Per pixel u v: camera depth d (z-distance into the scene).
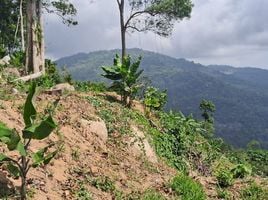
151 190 11.97
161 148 17.98
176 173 15.55
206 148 21.72
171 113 22.20
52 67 25.75
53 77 24.52
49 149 11.01
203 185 14.69
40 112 13.08
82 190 10.09
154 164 15.57
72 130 13.21
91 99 17.25
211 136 29.48
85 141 13.19
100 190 10.74
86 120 14.32
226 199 13.45
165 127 20.06
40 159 7.82
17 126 10.95
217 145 24.16
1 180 8.36
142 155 15.40
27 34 24.08
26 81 20.30
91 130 14.08
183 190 12.51
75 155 11.71
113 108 17.75
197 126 23.12
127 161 14.02
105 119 16.05
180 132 20.12
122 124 16.45
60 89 16.72
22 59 26.47
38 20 24.53
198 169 18.39
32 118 7.70
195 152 19.64
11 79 18.09
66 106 14.97
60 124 13.06
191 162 18.89
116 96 21.27
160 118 21.03
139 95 22.44
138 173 13.40
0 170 8.73
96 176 11.26
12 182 8.53
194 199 12.36
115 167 12.84
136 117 18.61
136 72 21.94
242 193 14.09
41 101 14.40
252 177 16.56
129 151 15.05
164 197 11.68
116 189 11.16
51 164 10.33
